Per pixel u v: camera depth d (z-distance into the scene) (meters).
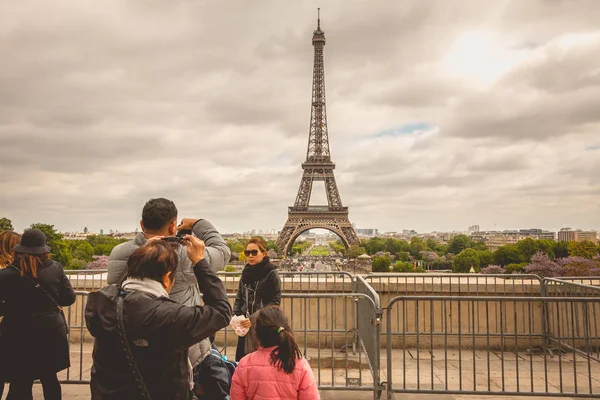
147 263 4.27
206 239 5.70
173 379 4.19
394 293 13.46
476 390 8.77
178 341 4.05
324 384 9.55
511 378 10.33
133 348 4.04
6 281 6.66
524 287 13.27
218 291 4.52
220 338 13.41
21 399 6.79
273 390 4.89
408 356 12.40
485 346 13.19
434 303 13.41
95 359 4.21
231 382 5.29
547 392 8.73
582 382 9.98
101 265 106.50
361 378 9.88
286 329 5.02
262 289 8.34
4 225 82.75
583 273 75.25
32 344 6.71
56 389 7.00
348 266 130.50
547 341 12.77
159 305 4.11
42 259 6.92
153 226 5.23
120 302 4.13
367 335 9.69
